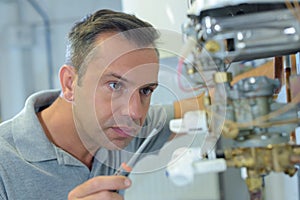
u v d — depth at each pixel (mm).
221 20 640
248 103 582
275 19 609
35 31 2666
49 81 2658
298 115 608
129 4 1070
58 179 978
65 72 893
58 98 1045
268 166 559
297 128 618
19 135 1021
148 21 939
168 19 880
